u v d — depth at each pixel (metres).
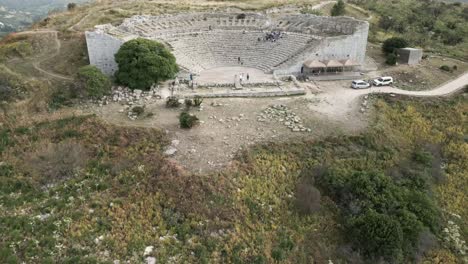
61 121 44.97
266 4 99.12
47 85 52.81
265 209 35.81
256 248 32.16
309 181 39.50
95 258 28.42
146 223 32.25
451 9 117.56
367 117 49.97
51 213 32.69
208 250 30.88
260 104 52.69
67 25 74.19
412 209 37.66
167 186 35.47
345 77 63.06
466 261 36.38
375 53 75.69
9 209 33.19
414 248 35.25
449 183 44.81
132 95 53.62
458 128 52.34
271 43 71.75
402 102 54.88
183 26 77.50
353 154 43.56
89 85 50.97
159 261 29.22
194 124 45.25
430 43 86.56
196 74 62.69
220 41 72.69
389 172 42.72
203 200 34.62
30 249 28.77
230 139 43.16
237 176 37.59
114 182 36.22
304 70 64.00
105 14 82.38
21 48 61.38
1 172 37.41
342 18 72.31
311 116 49.38
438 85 62.56
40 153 39.66
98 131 43.16
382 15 109.06
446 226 39.53
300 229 35.19
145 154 39.62
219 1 101.62
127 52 54.75
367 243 33.88
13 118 45.44
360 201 37.22
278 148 42.22
